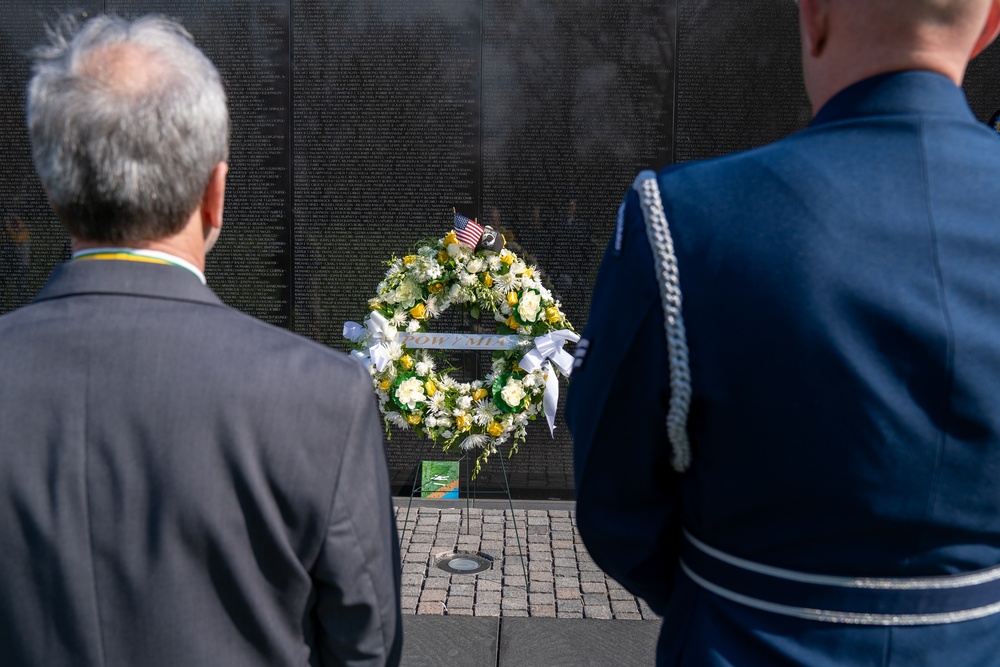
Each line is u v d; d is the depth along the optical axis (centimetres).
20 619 109
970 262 103
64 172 114
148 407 111
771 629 111
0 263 615
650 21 577
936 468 102
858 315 102
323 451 116
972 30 114
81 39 121
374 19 584
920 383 101
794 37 574
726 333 107
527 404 427
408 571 473
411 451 616
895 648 106
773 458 107
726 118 583
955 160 108
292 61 589
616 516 125
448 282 423
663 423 115
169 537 109
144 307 116
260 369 115
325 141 594
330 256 603
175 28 126
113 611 109
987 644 108
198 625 110
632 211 119
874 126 111
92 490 109
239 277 607
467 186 593
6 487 109
